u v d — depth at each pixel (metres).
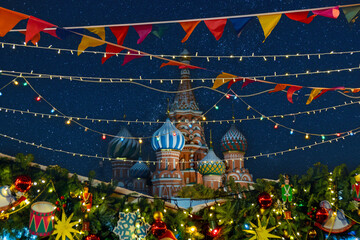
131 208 10.75
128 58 6.33
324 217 11.36
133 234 10.53
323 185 11.80
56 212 9.96
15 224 9.64
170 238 9.62
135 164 42.97
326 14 5.36
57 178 10.54
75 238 10.12
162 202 11.16
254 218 11.59
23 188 8.61
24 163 10.27
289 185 11.48
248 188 12.09
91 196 10.20
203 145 45.31
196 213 11.57
